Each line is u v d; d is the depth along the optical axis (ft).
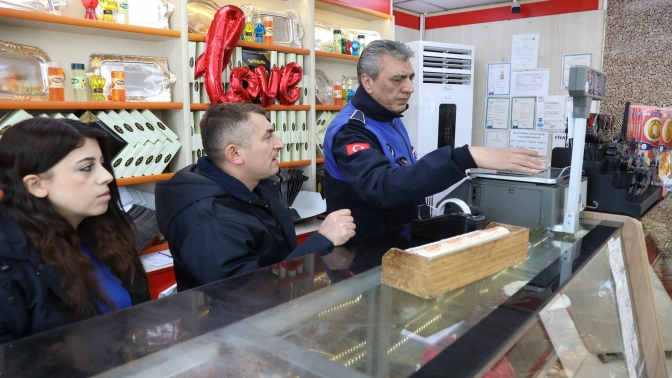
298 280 3.47
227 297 3.12
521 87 14.05
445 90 13.05
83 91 7.62
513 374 2.66
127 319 2.73
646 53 11.95
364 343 2.63
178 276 4.95
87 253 3.99
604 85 5.00
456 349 2.54
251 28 9.78
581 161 4.76
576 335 3.56
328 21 12.25
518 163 4.27
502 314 2.97
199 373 2.30
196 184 4.71
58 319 3.35
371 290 3.33
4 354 2.30
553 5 13.21
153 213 8.48
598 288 4.23
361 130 5.74
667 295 6.07
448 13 15.06
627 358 4.47
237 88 8.96
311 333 2.71
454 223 4.58
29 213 3.31
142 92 8.38
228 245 4.38
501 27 14.16
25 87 7.14
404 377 2.34
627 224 5.45
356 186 5.09
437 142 13.19
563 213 5.16
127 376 2.19
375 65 5.73
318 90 11.87
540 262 3.99
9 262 3.18
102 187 3.63
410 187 4.56
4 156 3.34
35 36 7.53
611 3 12.34
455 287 3.35
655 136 8.59
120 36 8.34
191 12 9.09
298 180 10.44
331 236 4.42
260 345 2.57
